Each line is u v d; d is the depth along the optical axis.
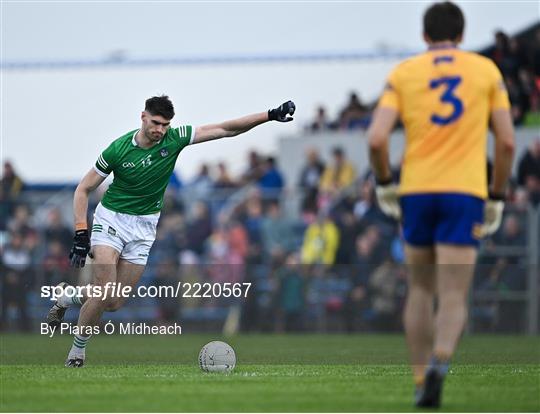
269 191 81.06
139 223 37.34
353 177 82.62
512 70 82.12
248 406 24.75
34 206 80.88
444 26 25.78
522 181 78.50
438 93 25.02
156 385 29.09
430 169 24.72
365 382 30.28
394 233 76.00
